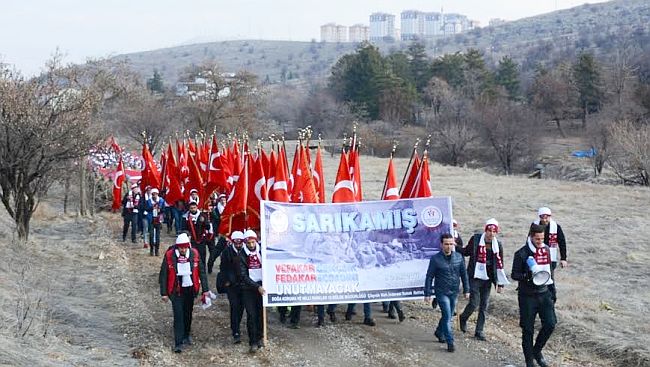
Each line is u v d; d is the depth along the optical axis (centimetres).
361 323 1362
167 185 2523
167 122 5306
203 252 1788
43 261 1861
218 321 1384
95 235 2448
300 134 1500
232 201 1576
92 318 1338
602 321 1309
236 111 6397
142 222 2230
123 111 4947
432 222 1346
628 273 1689
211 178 2191
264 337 1216
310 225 1305
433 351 1188
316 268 1297
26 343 1055
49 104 2020
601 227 2322
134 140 5444
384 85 8225
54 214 2978
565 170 5809
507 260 1838
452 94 7906
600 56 13812
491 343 1230
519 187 3825
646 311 1377
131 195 2366
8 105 1914
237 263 1216
